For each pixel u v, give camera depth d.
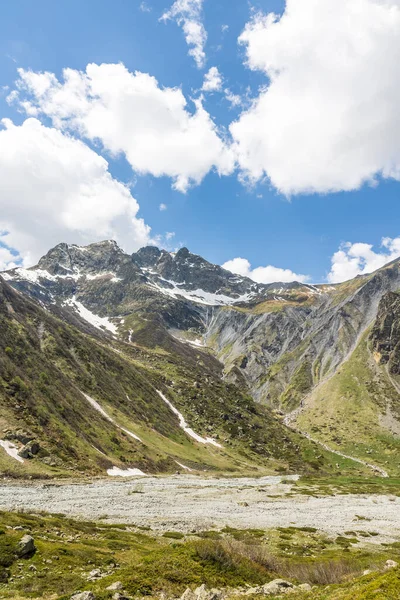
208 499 80.56
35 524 36.75
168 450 133.25
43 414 92.75
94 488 73.69
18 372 100.88
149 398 175.38
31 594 20.89
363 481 144.25
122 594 18.42
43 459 79.19
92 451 95.56
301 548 46.69
